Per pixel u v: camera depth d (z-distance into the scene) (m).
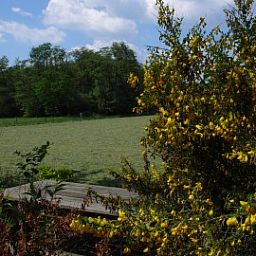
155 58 3.50
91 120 54.59
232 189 3.33
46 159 14.66
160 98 3.37
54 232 3.09
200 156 3.45
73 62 94.62
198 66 3.46
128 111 82.81
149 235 3.11
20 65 91.56
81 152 16.89
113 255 3.85
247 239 2.88
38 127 39.56
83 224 3.21
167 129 3.22
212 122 3.17
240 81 3.28
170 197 3.67
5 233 2.94
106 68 81.50
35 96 83.38
